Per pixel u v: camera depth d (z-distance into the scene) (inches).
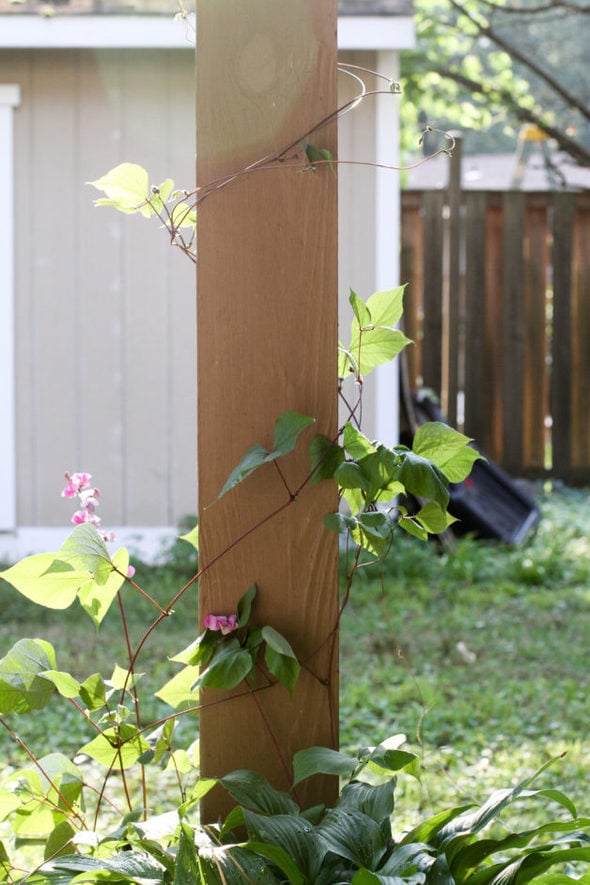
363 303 92.6
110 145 295.9
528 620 243.3
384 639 222.8
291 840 82.4
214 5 90.7
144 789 96.5
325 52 91.0
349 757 87.8
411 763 91.5
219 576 92.1
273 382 91.8
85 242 296.5
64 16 282.0
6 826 127.6
